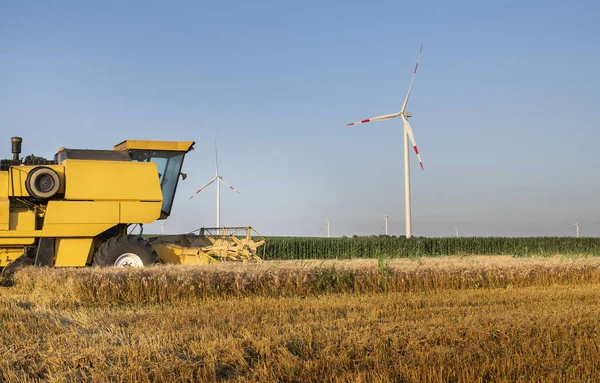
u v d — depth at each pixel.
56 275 14.43
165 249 18.31
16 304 12.35
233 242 18.97
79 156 17.61
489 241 42.00
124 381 7.70
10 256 16.78
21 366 8.20
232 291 15.11
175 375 7.89
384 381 7.74
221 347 8.91
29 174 16.61
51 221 16.70
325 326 10.43
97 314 11.82
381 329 10.17
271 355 8.77
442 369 8.16
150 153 18.83
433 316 11.84
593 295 15.56
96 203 17.08
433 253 39.41
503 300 14.55
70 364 8.29
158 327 10.31
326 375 7.94
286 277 15.71
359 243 37.25
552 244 44.19
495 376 8.11
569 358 8.86
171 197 19.08
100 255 16.98
